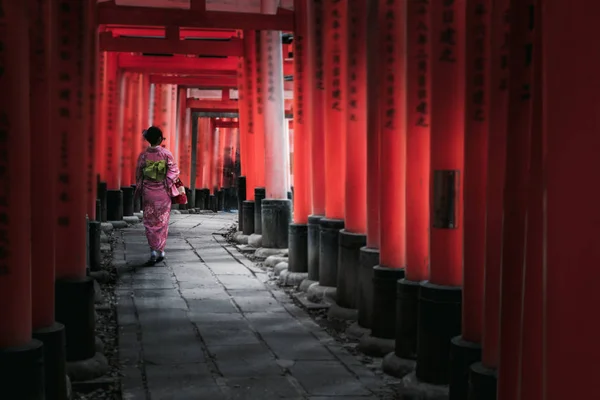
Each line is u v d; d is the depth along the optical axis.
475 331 3.93
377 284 5.53
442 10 4.30
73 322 4.74
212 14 8.62
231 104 23.72
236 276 9.06
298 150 8.76
